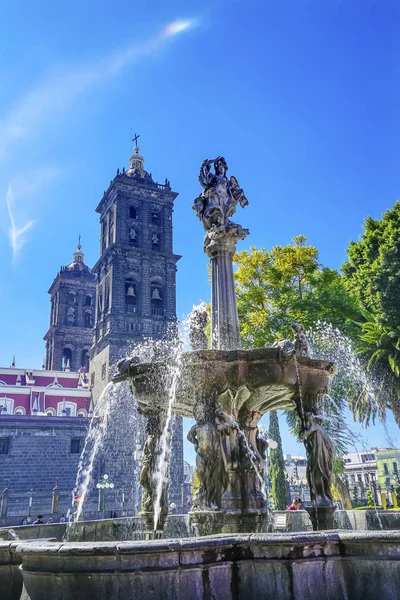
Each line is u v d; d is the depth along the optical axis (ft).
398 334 83.15
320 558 13.56
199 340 34.24
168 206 231.09
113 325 197.57
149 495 29.40
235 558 13.78
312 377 27.50
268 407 31.19
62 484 169.58
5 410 195.52
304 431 26.35
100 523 31.04
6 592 14.11
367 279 92.12
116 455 162.91
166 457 30.42
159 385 28.30
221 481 24.50
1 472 165.78
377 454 205.98
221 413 25.90
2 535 21.61
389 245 90.79
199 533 23.07
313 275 84.07
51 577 12.72
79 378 222.28
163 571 12.49
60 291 271.69
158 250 222.07
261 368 26.61
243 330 76.79
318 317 73.77
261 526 28.12
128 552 12.30
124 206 220.84
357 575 13.46
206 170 37.22
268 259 82.64
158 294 212.43
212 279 35.01
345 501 71.05
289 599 12.91
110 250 211.61
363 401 84.84
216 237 34.96
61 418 178.19
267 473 87.71
